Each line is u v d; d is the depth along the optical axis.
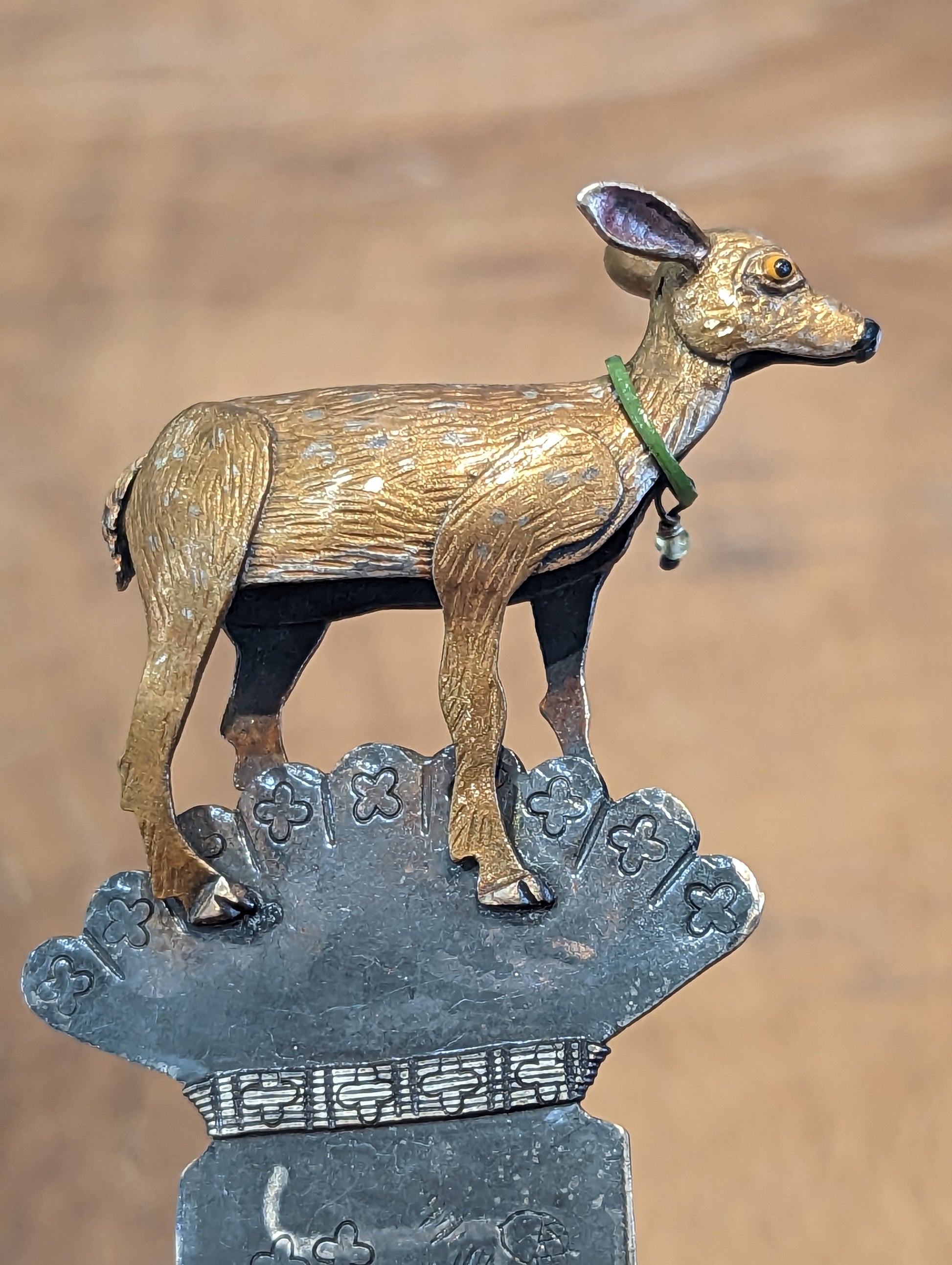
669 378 0.33
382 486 0.32
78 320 0.44
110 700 0.42
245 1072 0.32
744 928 0.32
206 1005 0.33
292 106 0.45
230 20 0.45
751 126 0.44
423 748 0.42
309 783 0.33
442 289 0.44
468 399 0.32
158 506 0.32
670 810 0.33
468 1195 0.32
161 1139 0.41
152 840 0.32
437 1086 0.32
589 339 0.43
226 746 0.42
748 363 0.33
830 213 0.43
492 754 0.32
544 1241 0.32
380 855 0.33
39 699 0.42
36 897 0.41
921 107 0.43
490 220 0.44
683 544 0.33
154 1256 0.40
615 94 0.44
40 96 0.45
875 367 0.43
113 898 0.33
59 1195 0.40
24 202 0.44
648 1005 0.32
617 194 0.32
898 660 0.42
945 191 0.43
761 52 0.44
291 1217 0.32
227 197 0.45
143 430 0.43
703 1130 0.41
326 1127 0.32
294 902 0.33
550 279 0.44
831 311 0.33
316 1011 0.32
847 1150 0.40
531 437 0.32
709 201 0.43
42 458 0.43
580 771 0.33
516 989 0.32
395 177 0.45
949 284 0.43
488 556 0.32
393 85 0.45
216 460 0.32
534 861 0.33
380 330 0.44
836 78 0.44
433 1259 0.32
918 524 0.42
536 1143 0.32
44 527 0.43
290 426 0.32
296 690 0.42
